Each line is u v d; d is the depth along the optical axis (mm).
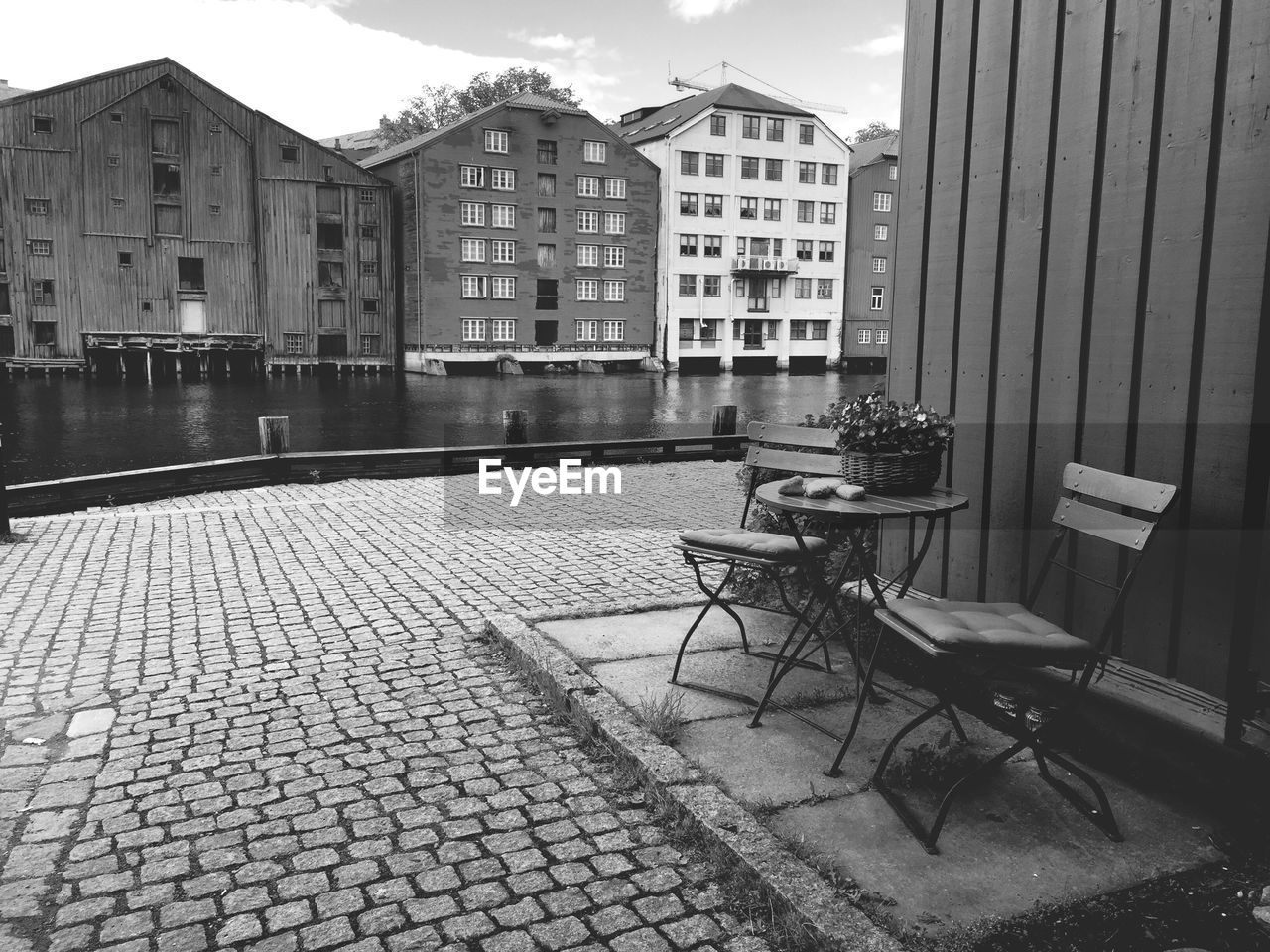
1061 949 2623
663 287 67812
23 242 53188
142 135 54625
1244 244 3240
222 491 12016
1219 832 3199
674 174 66625
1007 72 4242
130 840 3291
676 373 68375
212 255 56906
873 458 3854
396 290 64062
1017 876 2953
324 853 3197
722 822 3176
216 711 4445
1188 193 3438
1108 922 2738
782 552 3877
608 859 3139
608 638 5184
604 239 65812
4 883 3045
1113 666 3719
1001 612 3355
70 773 3820
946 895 2852
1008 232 4250
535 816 3416
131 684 4812
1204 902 2836
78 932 2789
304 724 4281
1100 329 3801
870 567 3996
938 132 4672
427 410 44281
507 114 61344
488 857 3162
